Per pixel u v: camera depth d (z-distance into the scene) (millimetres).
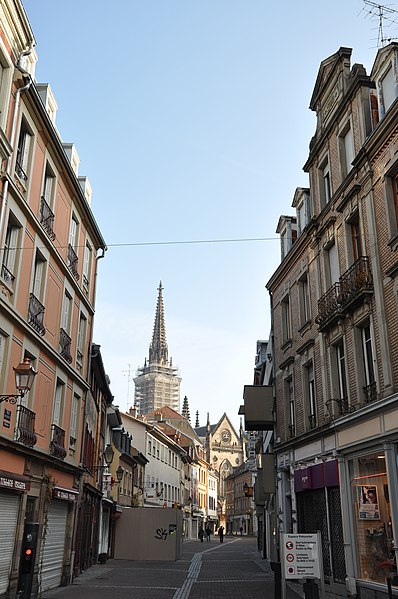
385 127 13891
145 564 28844
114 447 34625
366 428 14398
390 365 13414
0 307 13414
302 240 20359
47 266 17281
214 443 116812
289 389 22531
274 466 23641
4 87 14070
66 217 19641
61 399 19219
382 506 13633
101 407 28906
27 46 15172
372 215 14688
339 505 16328
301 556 10883
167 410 89375
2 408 13508
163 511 33094
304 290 21125
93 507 26125
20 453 14578
